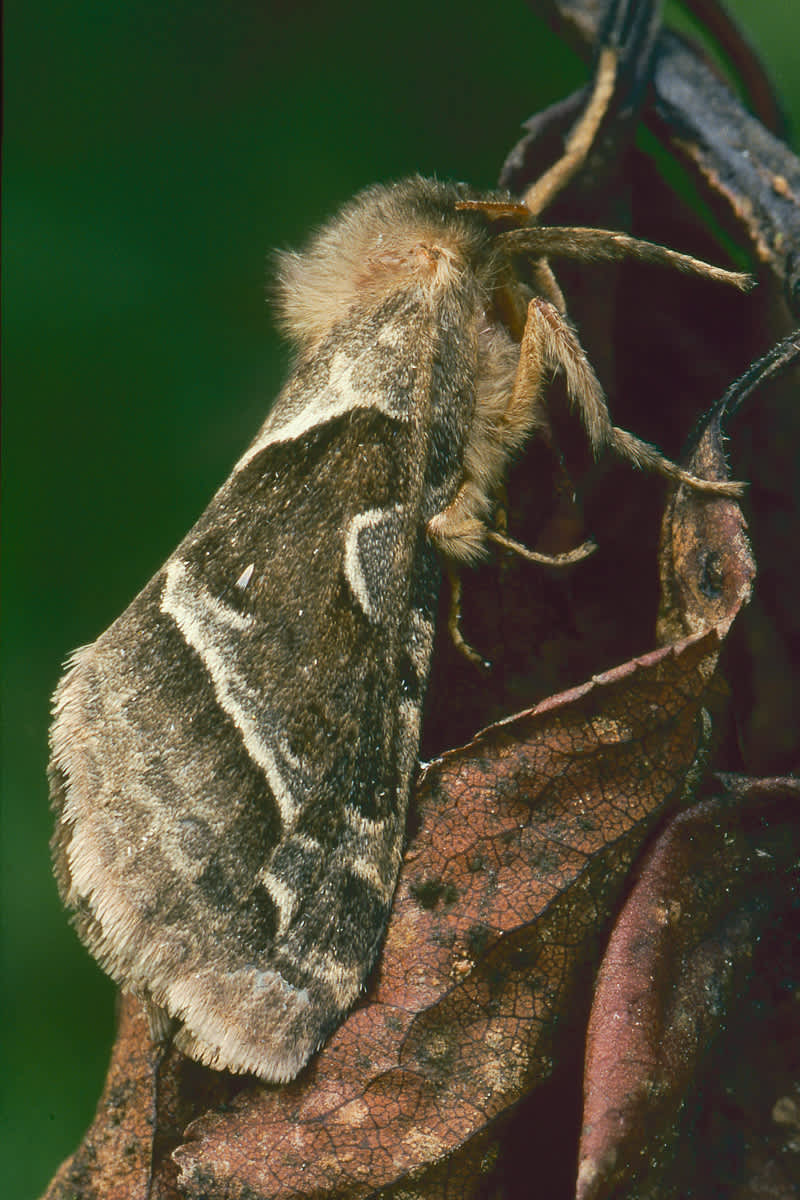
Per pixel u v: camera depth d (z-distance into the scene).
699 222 0.11
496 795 0.10
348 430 0.11
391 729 0.10
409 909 0.10
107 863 0.10
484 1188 0.10
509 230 0.11
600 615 0.10
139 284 0.13
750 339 0.11
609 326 0.11
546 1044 0.10
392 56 0.14
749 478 0.10
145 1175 0.10
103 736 0.10
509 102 0.13
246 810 0.10
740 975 0.10
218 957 0.10
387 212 0.11
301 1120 0.10
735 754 0.10
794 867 0.10
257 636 0.10
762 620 0.10
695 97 0.11
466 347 0.11
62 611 0.12
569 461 0.11
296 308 0.11
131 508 0.12
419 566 0.10
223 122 0.13
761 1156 0.10
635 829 0.10
